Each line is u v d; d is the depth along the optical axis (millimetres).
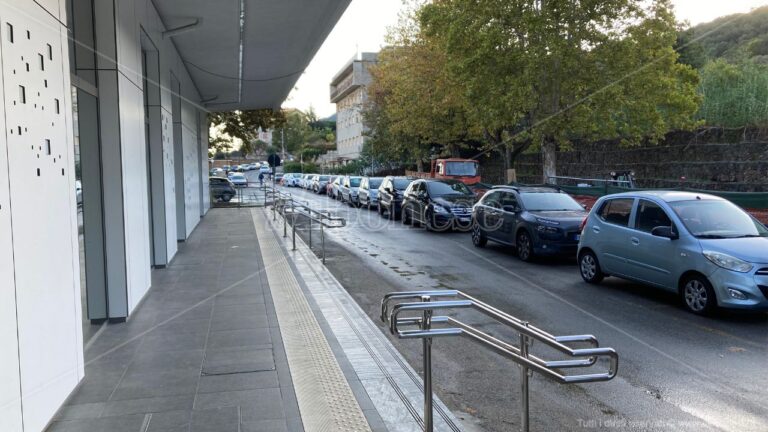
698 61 35500
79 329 5133
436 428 4312
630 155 29234
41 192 4348
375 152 47594
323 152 93812
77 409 4617
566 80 21109
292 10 12578
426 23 24391
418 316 7762
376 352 6148
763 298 7234
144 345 6336
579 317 7812
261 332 6871
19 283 3896
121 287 7289
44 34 4512
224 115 34594
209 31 14023
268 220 22594
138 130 8312
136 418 4441
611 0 19906
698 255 7805
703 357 6152
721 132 24219
